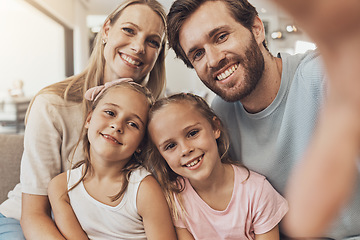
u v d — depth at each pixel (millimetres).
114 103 975
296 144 950
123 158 976
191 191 1019
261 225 953
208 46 926
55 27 8930
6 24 8945
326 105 149
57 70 9039
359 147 136
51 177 1050
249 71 928
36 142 1040
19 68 9047
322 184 140
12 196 1172
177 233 994
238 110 1101
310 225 140
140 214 958
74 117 1111
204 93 6336
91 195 995
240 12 899
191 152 947
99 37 1222
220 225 980
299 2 123
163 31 1217
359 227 864
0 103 5074
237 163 1084
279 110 975
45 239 916
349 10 121
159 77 1381
